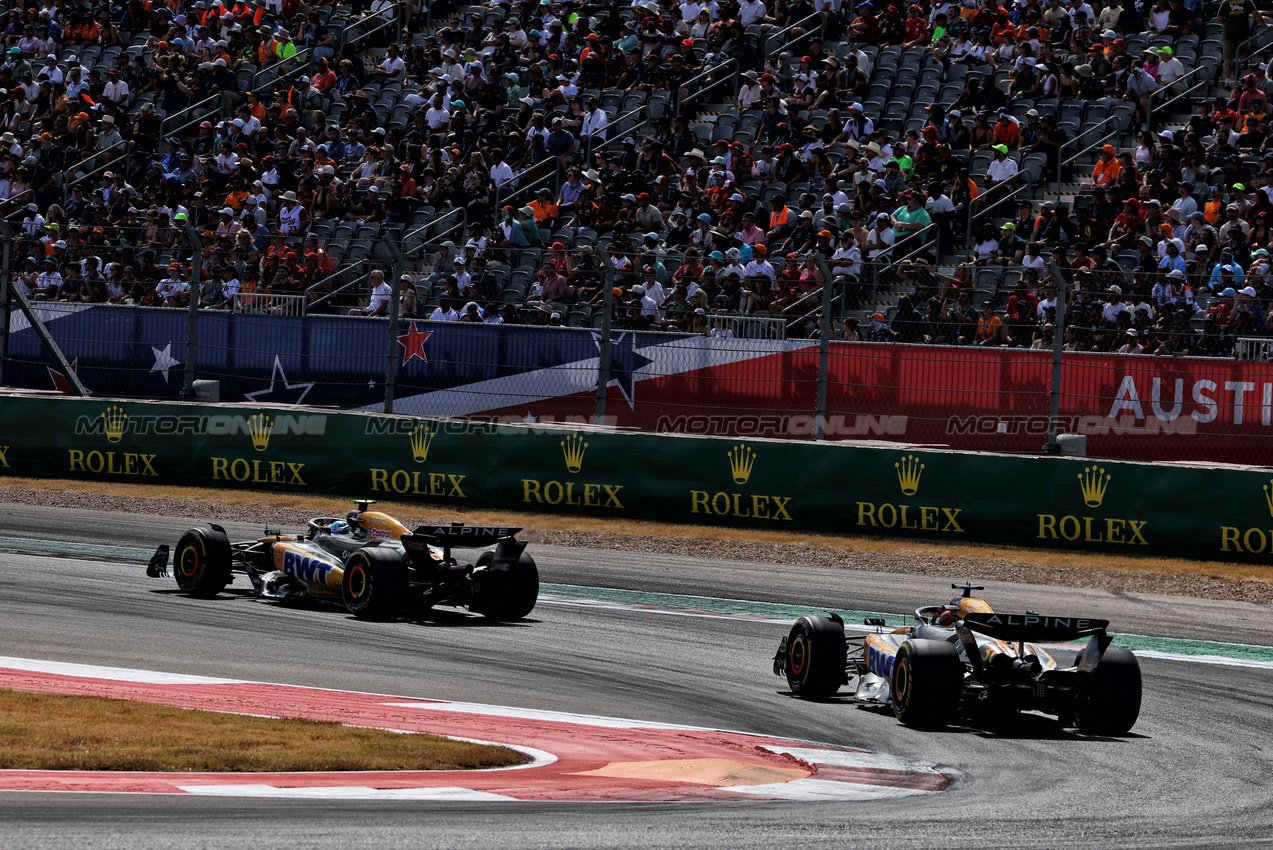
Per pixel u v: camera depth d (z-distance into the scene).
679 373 77.25
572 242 93.00
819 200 92.44
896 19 105.06
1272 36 96.06
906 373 73.62
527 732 33.88
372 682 40.12
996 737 36.16
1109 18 101.12
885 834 24.41
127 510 77.94
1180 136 87.44
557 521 74.50
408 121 109.81
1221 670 48.34
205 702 35.44
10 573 58.03
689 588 61.59
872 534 71.06
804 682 40.56
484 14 120.81
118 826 22.23
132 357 88.56
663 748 32.69
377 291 87.81
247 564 56.22
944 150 89.38
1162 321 71.56
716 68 105.81
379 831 22.73
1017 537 68.81
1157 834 25.78
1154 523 66.62
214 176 105.94
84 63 127.88
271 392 85.94
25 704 32.47
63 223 105.94
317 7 128.12
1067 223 83.31
